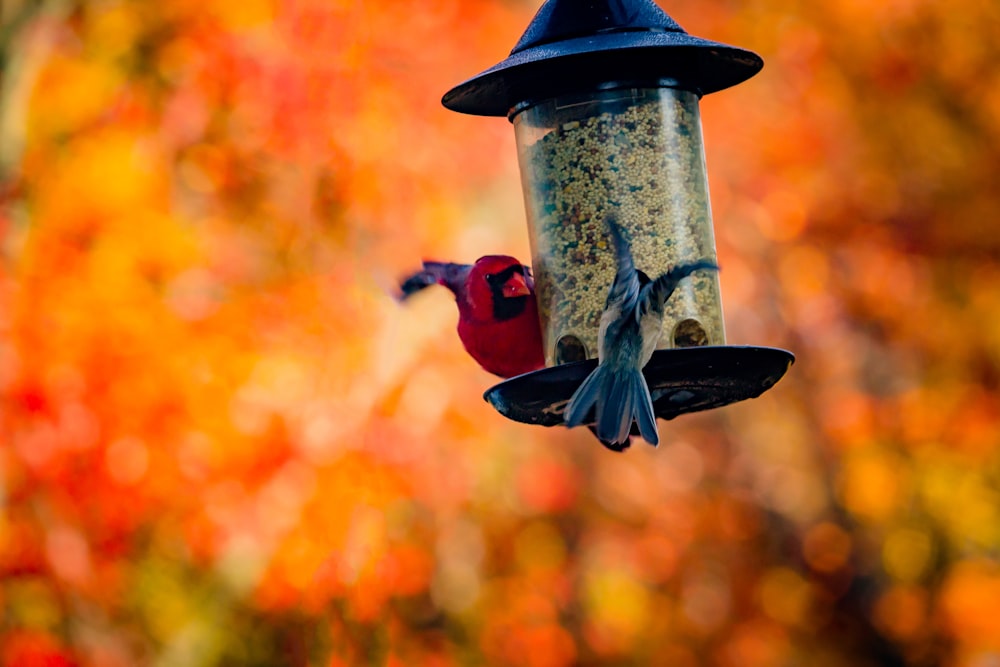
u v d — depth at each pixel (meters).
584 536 18.80
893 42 18.98
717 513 19.92
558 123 6.50
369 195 13.98
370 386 13.34
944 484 18.75
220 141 13.59
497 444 16.77
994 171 18.89
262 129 13.56
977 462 18.66
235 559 12.93
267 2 13.66
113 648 12.41
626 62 6.39
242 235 13.49
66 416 12.31
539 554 17.78
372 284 13.52
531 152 6.61
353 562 13.14
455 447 15.48
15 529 12.16
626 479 19.33
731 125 19.64
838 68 19.36
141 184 13.15
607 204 6.40
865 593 19.42
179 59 13.63
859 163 19.23
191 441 12.76
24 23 12.93
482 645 16.55
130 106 13.46
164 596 12.80
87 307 12.56
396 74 15.43
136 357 12.63
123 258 12.92
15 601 12.16
